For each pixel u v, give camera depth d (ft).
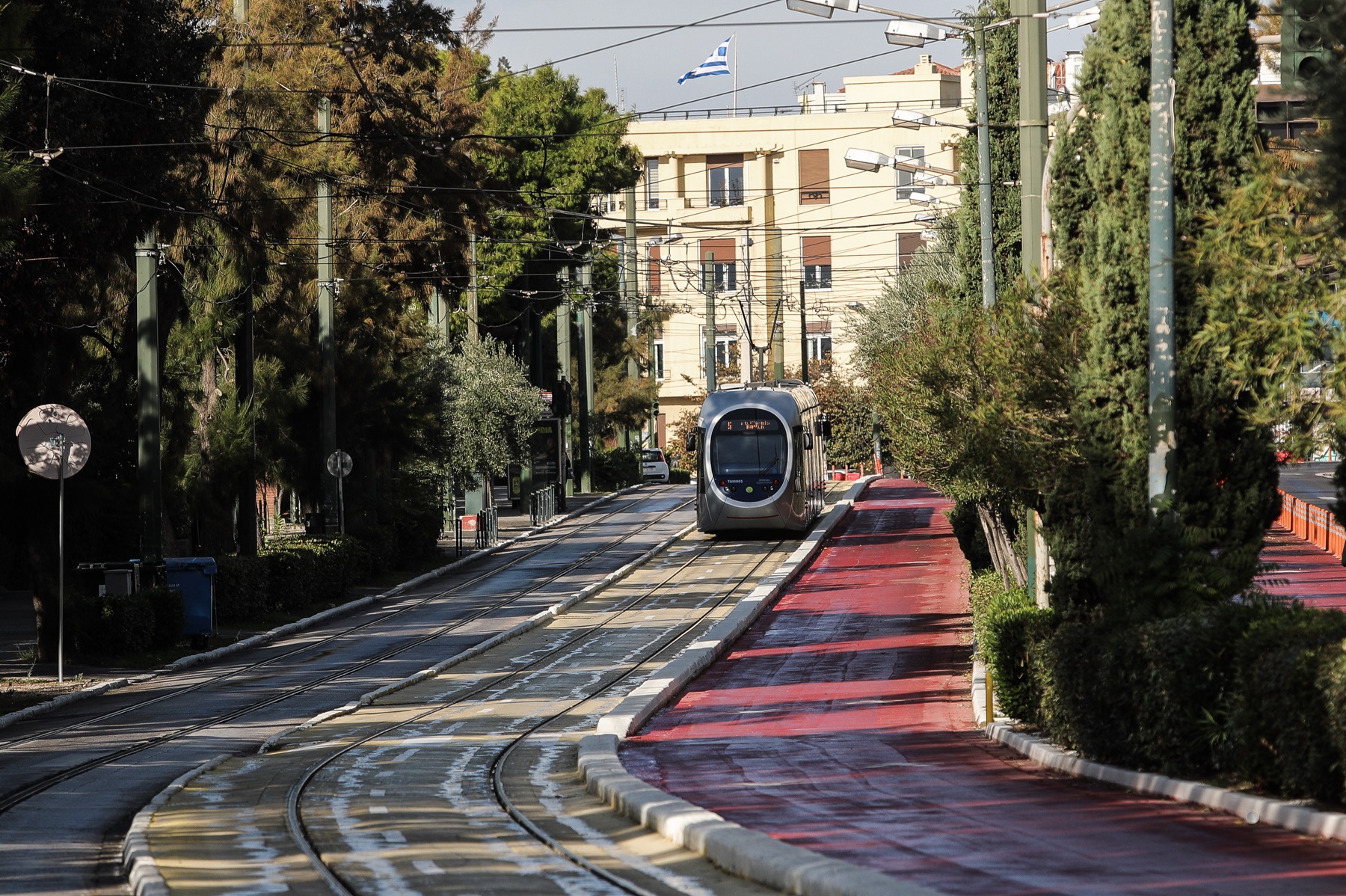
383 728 160.97
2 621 285.64
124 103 206.80
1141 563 111.04
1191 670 94.73
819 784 106.01
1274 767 86.17
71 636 219.00
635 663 214.48
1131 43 116.26
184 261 257.55
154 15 208.33
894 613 260.42
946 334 161.89
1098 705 107.34
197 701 184.75
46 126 182.91
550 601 294.25
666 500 549.95
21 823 104.17
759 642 233.14
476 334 459.32
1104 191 118.42
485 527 413.80
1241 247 84.43
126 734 157.17
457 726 161.58
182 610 232.94
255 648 243.81
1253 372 85.71
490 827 96.99
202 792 116.78
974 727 145.69
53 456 200.64
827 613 263.49
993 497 157.99
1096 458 118.11
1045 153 145.89
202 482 278.05
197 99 218.79
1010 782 104.01
